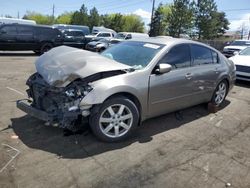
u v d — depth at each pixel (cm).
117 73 405
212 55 564
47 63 425
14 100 591
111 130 404
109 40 1888
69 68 388
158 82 435
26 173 322
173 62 467
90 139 412
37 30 1634
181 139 435
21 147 380
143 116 434
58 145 390
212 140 437
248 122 527
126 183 315
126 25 7662
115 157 368
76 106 370
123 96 402
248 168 358
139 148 396
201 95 535
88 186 306
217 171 347
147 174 333
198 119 529
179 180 325
